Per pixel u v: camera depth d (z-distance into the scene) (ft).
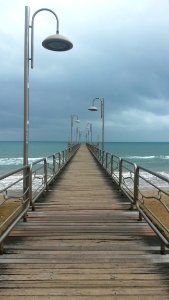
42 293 12.03
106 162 50.34
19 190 72.33
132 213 24.66
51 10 28.12
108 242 17.90
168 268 14.25
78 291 12.19
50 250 16.60
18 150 367.66
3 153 309.01
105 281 12.99
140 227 20.81
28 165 23.22
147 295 11.90
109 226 21.06
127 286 12.58
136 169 24.59
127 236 18.92
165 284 12.75
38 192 28.84
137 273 13.74
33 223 21.71
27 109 26.18
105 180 44.09
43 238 18.53
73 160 82.38
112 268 14.24
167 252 15.96
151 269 14.14
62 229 20.33
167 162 198.90
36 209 25.94
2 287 12.50
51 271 13.94
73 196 32.04
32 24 27.07
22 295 11.89
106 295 11.91
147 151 358.84
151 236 18.95
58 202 28.86
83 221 22.33
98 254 15.97
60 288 12.43
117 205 27.55
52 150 365.40
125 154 303.48
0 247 15.87
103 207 26.84
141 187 78.59
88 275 13.53
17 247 16.97
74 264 14.69
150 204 53.47
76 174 51.21
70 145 104.22
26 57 26.08
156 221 18.16
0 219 38.27
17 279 13.17
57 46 27.84
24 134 26.14
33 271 13.94
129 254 15.96
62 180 44.04
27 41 26.17
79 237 18.74
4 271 13.94
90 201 29.43
